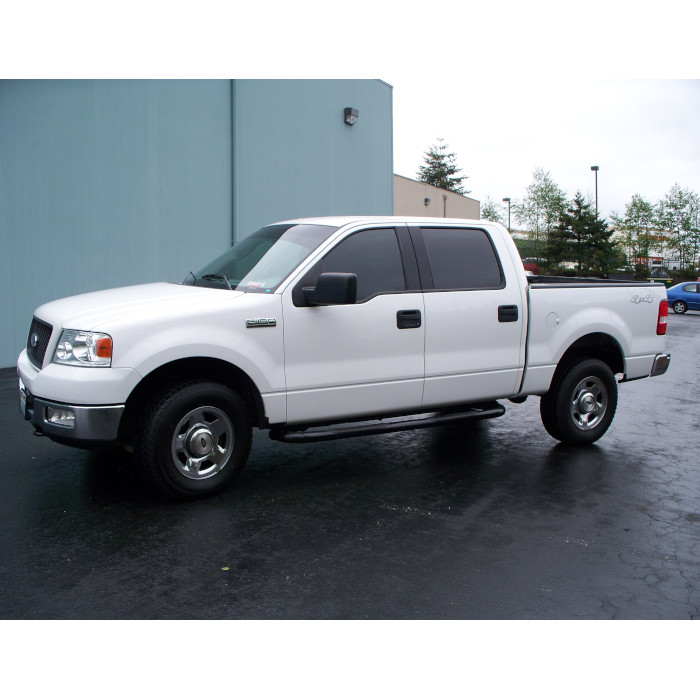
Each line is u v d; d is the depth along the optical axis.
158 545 4.10
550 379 6.12
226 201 12.92
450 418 5.61
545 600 3.54
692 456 6.28
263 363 4.79
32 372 4.79
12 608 3.35
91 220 10.54
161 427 4.54
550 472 5.71
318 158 15.41
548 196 51.47
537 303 5.97
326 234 5.21
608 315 6.41
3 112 9.33
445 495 5.11
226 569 3.81
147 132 11.29
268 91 13.79
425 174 83.19
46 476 5.30
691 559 4.08
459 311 5.56
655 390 9.88
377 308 5.20
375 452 6.23
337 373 5.07
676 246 47.00
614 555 4.11
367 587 3.64
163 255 11.71
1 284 9.50
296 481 5.35
